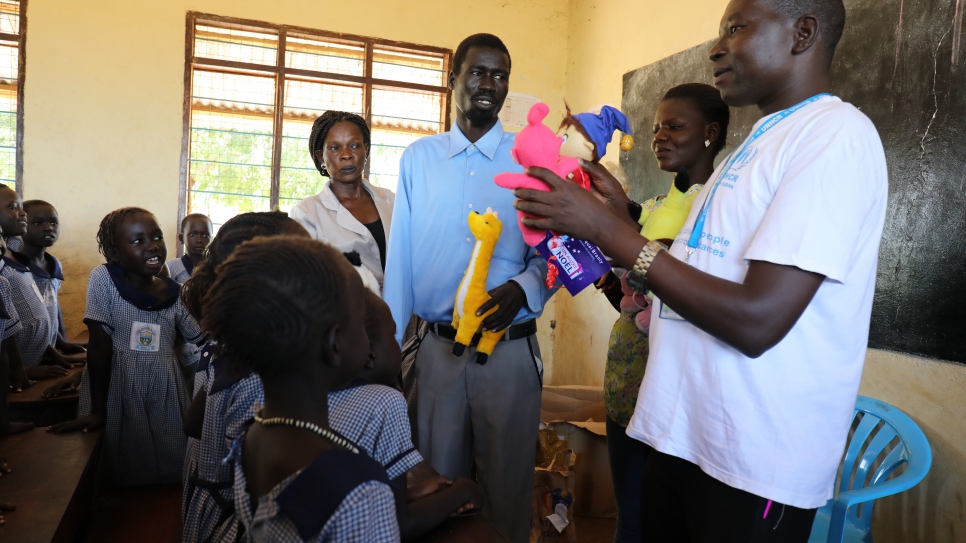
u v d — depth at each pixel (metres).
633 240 0.87
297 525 0.66
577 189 0.89
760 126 0.94
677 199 1.40
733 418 0.88
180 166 4.39
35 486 1.55
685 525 1.04
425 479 1.19
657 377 0.99
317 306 0.71
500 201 1.75
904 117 2.08
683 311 0.85
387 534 0.69
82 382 2.17
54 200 4.16
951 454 1.91
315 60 4.71
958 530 1.88
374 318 1.16
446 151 1.81
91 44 4.19
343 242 2.24
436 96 5.03
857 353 0.89
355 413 0.89
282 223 1.28
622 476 1.76
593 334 4.49
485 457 1.74
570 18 5.06
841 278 0.80
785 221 0.81
